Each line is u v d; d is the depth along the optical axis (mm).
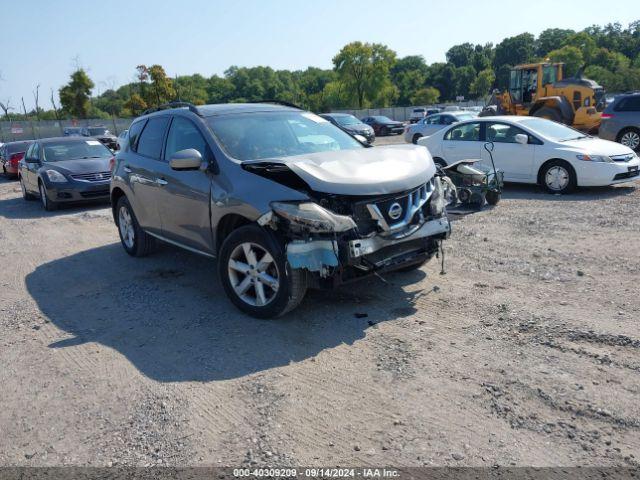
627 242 6441
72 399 3639
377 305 4848
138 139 6590
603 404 3152
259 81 128125
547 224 7664
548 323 4246
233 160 4895
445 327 4312
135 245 6934
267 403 3402
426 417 3152
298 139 5527
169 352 4223
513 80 21953
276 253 4305
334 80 102062
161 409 3426
